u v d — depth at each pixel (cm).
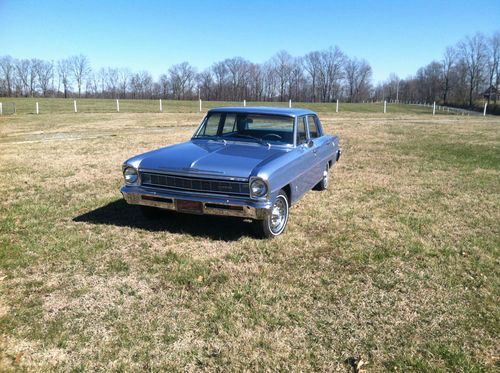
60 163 993
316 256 465
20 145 1307
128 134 1664
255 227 501
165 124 2173
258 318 340
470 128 2170
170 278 407
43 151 1183
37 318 336
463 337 321
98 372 277
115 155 1120
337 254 471
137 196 509
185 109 3766
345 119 2881
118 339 311
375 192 761
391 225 572
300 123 608
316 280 409
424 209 655
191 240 504
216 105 4844
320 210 636
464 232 551
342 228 557
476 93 9519
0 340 306
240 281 404
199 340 312
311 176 644
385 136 1734
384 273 427
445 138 1673
